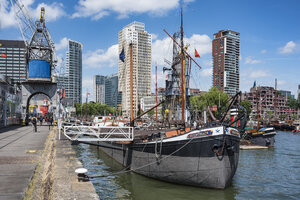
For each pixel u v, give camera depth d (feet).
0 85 125.90
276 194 51.72
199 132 50.65
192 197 47.03
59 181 33.40
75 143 63.46
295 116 503.20
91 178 61.52
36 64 166.71
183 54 112.37
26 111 168.96
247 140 146.61
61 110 175.94
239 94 57.93
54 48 183.21
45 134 96.94
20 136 88.84
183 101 95.66
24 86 169.17
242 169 76.64
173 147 53.36
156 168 57.26
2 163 43.19
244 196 49.47
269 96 546.26
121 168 72.69
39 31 177.06
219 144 49.65
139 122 141.38
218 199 46.26
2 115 131.85
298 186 57.88
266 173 71.10
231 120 61.36
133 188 52.85
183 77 102.27
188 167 51.70
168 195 48.11
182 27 112.16
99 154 102.32
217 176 50.06
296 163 86.69
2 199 26.16
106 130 89.76
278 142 165.58
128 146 70.03
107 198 47.42
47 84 171.94
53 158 48.08
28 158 47.70
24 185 30.89
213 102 326.24
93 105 503.61
